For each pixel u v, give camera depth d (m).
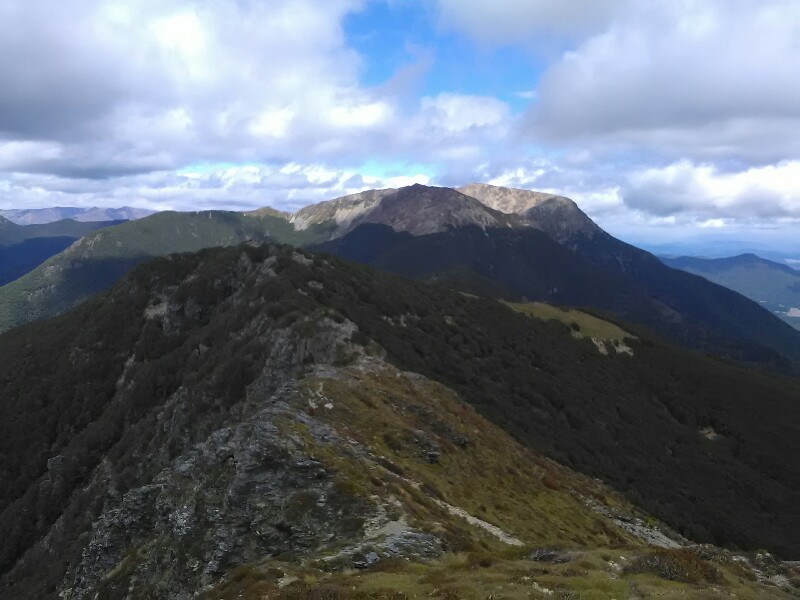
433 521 35.69
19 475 125.56
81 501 94.06
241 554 34.28
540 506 52.16
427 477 45.88
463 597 23.42
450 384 103.38
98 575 44.44
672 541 62.44
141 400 113.31
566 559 30.67
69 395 137.12
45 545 91.44
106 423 114.62
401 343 114.00
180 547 37.31
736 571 33.72
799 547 99.69
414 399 63.97
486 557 30.16
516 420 104.88
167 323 142.75
